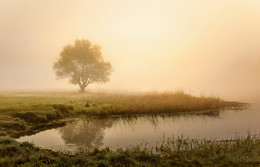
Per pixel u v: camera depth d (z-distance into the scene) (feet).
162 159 26.66
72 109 68.03
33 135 43.57
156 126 52.60
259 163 24.63
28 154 26.48
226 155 26.89
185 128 49.78
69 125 53.31
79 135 44.01
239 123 54.95
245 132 44.93
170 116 65.21
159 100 84.79
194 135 42.70
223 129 48.08
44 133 45.34
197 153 29.19
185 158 27.04
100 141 39.32
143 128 50.42
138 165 23.91
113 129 49.52
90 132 46.52
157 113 69.62
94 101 87.51
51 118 57.93
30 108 61.62
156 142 38.01
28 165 22.77
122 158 25.40
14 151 26.99
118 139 40.73
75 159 25.16
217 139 39.04
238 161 25.11
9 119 49.47
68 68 160.25
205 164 24.67
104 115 65.67
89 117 63.05
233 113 71.46
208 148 30.81
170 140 38.24
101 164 23.75
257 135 41.50
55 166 23.40
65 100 89.97
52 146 35.40
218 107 82.58
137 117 63.77
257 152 29.04
